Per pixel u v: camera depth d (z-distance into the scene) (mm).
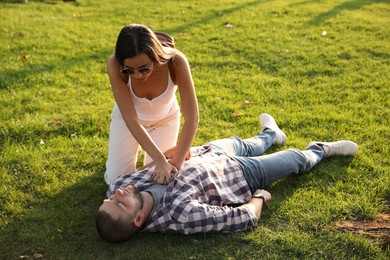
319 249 3395
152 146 3619
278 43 8414
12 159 4691
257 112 5727
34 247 3529
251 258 3342
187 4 11938
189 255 3379
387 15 10453
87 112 5797
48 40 8906
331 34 8906
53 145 5004
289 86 6559
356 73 6945
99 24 10180
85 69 7422
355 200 3918
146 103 3863
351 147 4547
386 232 3557
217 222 3508
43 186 4266
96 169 4574
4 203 4062
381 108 5715
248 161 3994
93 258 3393
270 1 12062
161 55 3375
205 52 8148
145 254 3393
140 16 10828
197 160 3887
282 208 3854
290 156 4148
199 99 6141
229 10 11094
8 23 10039
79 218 3840
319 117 5496
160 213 3508
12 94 6383
